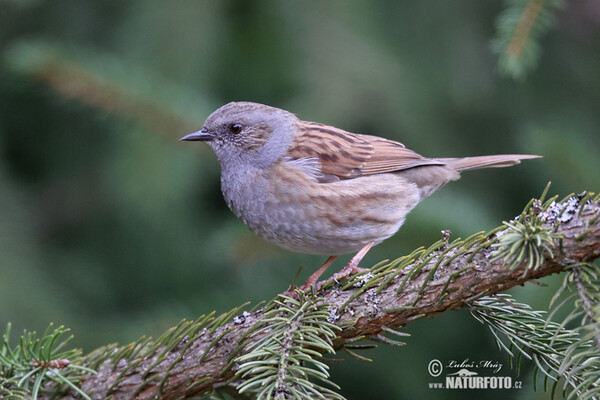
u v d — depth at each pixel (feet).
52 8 33.35
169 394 20.44
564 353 19.47
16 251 30.48
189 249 32.78
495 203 33.50
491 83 33.50
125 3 33.04
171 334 20.99
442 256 19.07
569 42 35.17
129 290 33.01
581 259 17.57
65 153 34.68
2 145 33.73
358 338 20.13
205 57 32.01
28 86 31.63
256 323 19.61
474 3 33.40
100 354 21.30
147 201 31.32
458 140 33.22
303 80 31.53
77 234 33.78
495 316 20.34
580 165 29.68
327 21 31.81
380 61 31.63
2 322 28.35
